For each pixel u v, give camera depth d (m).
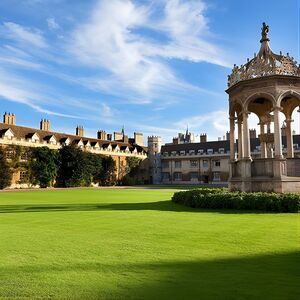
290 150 19.78
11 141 55.31
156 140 88.38
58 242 8.15
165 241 8.15
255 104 20.36
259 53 18.17
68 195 30.66
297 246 7.48
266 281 5.20
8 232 9.55
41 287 5.03
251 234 8.86
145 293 4.75
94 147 72.25
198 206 15.95
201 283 5.13
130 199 24.34
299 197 13.87
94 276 5.52
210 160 81.88
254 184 17.28
